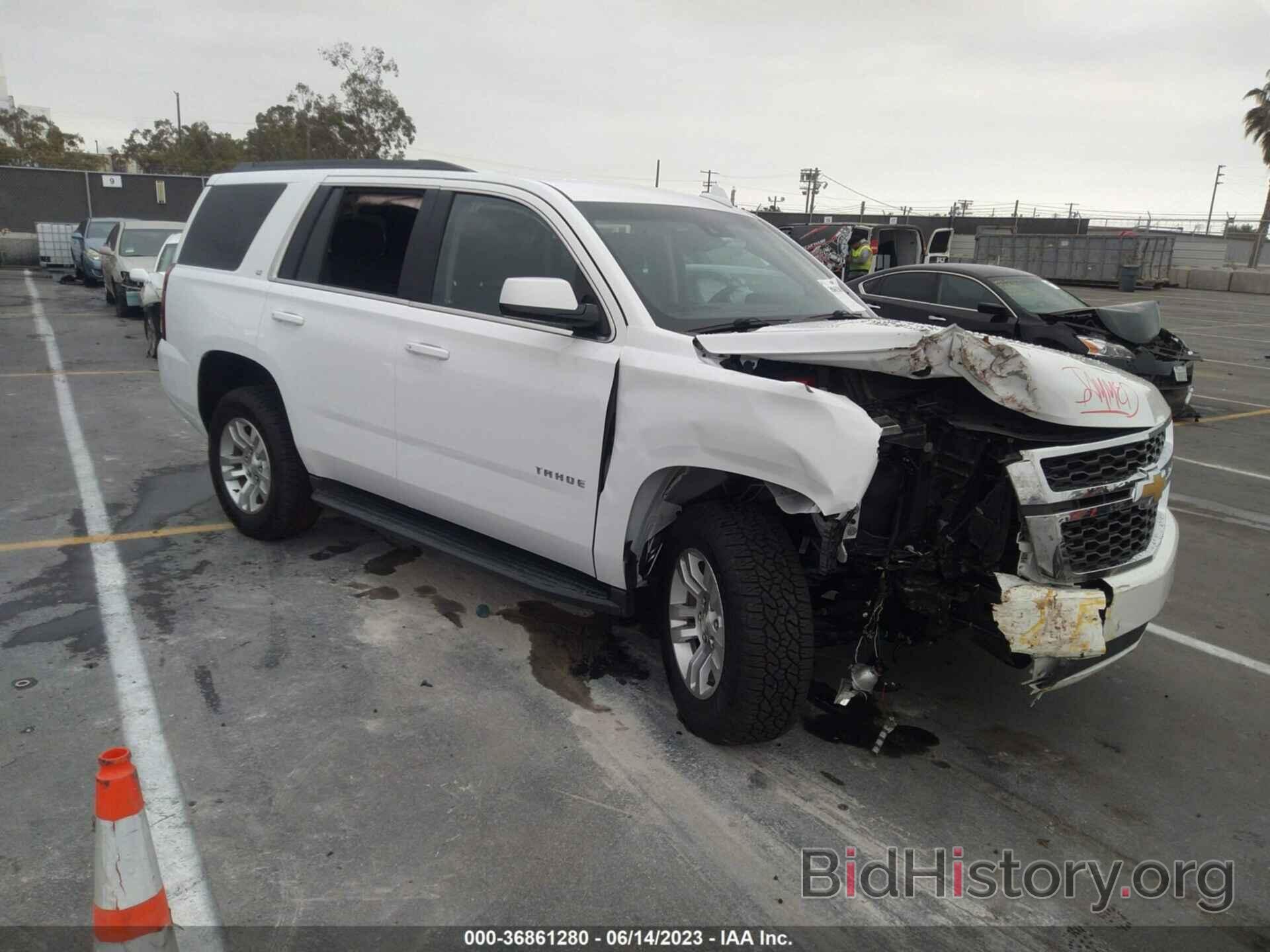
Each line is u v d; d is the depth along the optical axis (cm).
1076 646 304
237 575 492
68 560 505
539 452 379
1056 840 308
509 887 271
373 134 5138
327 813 300
